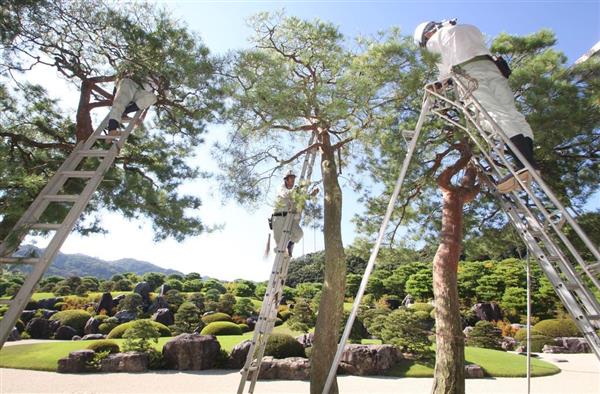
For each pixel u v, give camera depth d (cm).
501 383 1232
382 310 2094
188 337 1468
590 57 691
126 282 4072
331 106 609
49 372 1297
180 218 833
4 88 738
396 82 600
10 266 421
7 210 549
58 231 398
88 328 2427
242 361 1430
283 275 637
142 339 1490
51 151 780
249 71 629
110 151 477
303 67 727
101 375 1271
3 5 578
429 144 777
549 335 2309
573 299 379
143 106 560
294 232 659
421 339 1506
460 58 368
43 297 3609
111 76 657
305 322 2442
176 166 880
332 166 746
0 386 1084
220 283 4581
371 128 687
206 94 675
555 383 1234
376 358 1327
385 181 867
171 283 4025
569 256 789
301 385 1177
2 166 531
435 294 706
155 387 1120
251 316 2841
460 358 646
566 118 643
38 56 676
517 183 346
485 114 321
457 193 759
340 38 690
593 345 349
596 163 814
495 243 998
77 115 676
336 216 708
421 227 1012
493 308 2812
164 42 620
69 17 618
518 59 791
